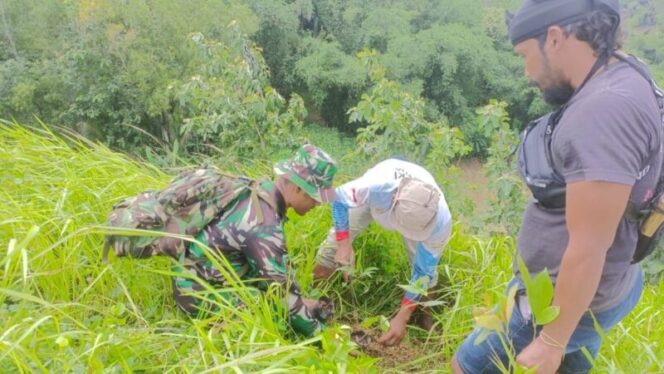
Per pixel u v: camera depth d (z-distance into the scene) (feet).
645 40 124.98
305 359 7.19
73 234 8.18
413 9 117.08
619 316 7.13
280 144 20.43
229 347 7.05
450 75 97.86
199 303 9.02
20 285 8.40
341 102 99.66
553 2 5.95
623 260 6.48
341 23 112.78
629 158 5.56
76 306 8.57
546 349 6.25
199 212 8.84
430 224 10.33
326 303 11.20
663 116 6.06
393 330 10.80
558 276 6.02
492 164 17.76
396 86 17.74
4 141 12.83
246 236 8.79
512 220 16.72
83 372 6.60
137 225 8.84
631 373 8.83
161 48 67.67
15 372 6.57
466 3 117.19
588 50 5.98
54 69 69.41
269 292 8.44
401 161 11.41
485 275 11.76
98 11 66.59
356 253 12.43
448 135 16.49
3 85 71.00
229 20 74.74
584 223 5.71
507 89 103.91
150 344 7.69
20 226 9.45
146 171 13.50
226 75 21.24
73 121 71.20
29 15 77.05
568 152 5.78
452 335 10.41
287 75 103.60
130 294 9.43
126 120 67.87
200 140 22.47
